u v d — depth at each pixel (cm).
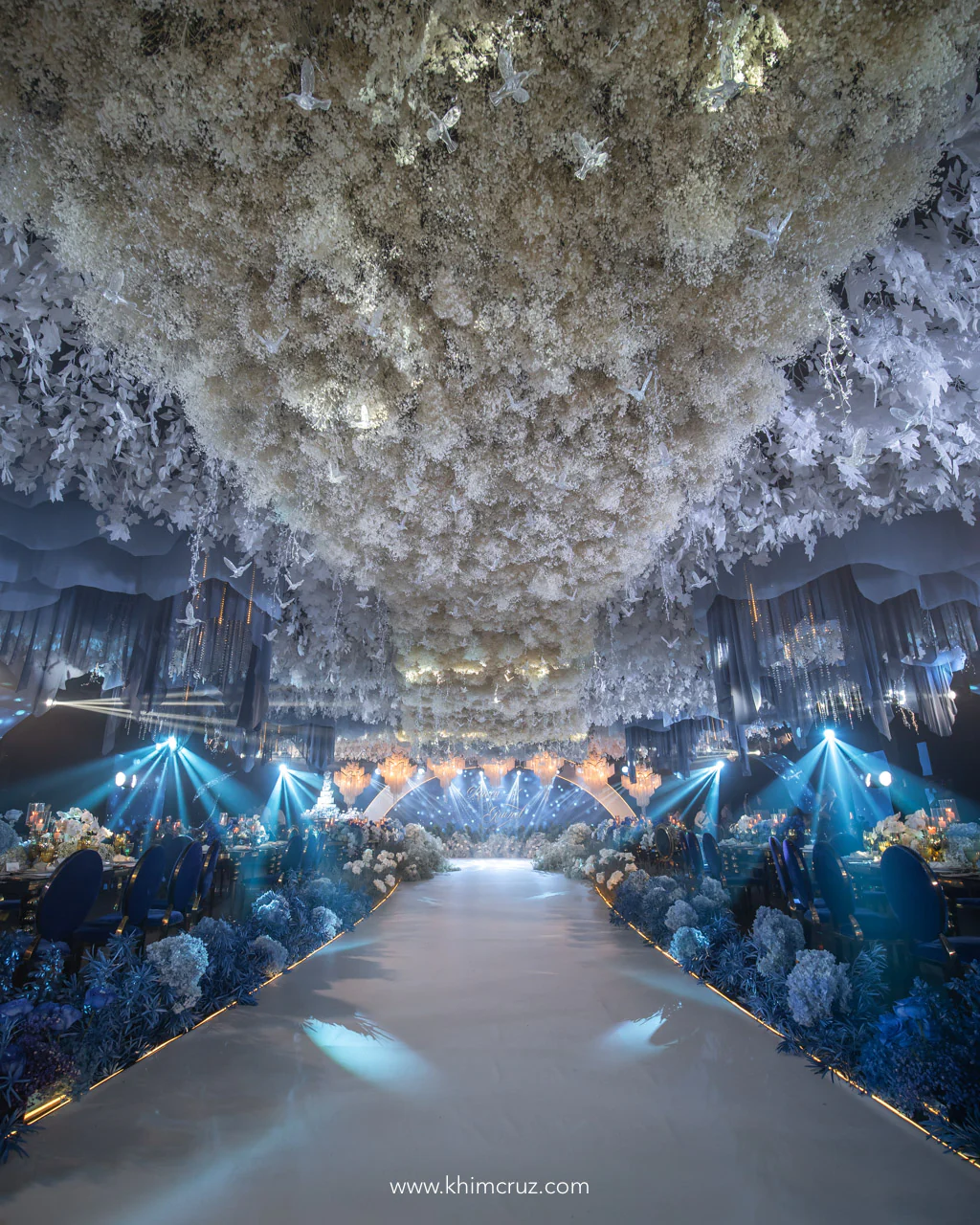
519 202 160
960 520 378
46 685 474
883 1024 238
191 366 208
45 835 511
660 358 210
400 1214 163
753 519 376
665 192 157
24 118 145
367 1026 323
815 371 271
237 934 412
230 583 444
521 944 568
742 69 130
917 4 126
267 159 150
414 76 136
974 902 421
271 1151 195
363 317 186
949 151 176
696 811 1570
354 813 1570
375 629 592
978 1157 186
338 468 247
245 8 127
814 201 162
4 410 286
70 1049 245
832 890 387
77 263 174
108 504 357
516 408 225
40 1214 163
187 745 1205
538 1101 232
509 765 1848
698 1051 284
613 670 735
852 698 620
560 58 135
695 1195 171
